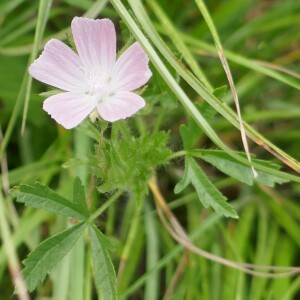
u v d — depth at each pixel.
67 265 0.26
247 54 0.34
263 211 0.32
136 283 0.28
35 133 0.33
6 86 0.33
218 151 0.24
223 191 0.34
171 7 0.35
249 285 0.30
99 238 0.23
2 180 0.28
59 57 0.24
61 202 0.23
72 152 0.32
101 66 0.24
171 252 0.29
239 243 0.30
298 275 0.31
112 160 0.23
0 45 0.32
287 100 0.35
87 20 0.23
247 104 0.34
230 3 0.34
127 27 0.25
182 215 0.33
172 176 0.33
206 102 0.25
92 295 0.30
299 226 0.32
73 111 0.23
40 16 0.26
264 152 0.34
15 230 0.29
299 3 0.34
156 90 0.26
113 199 0.24
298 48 0.36
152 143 0.24
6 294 0.30
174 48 0.32
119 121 0.24
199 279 0.30
